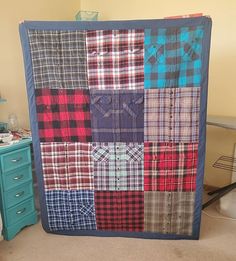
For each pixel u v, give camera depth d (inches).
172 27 58.7
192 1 93.6
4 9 83.1
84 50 61.9
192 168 67.5
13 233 75.4
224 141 99.5
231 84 93.7
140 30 59.5
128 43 60.5
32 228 80.7
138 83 62.8
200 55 59.5
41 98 65.3
